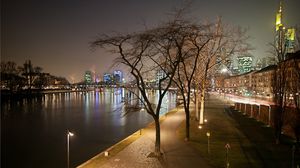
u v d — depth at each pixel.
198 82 51.56
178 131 45.25
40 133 63.41
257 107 58.31
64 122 79.38
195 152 31.70
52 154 44.62
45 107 122.38
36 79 197.75
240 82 157.25
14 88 168.62
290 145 34.00
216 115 66.69
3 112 103.19
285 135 39.66
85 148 48.28
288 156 29.23
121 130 65.19
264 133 42.38
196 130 45.78
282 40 32.97
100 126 71.44
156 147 30.69
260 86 117.06
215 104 97.31
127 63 31.03
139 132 44.53
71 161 40.38
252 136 40.12
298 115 30.11
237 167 25.88
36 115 95.38
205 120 54.41
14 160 41.25
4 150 47.41
